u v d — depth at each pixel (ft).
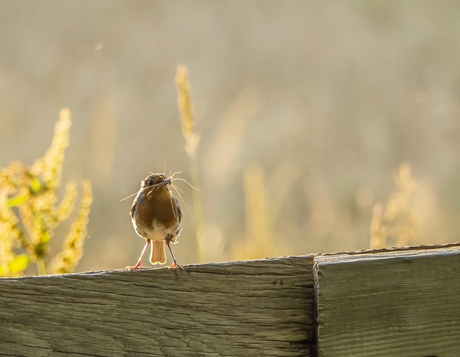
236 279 14.48
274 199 39.65
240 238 36.47
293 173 41.88
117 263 36.09
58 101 53.42
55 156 22.17
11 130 48.67
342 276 13.85
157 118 51.80
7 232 21.25
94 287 14.26
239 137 43.32
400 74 63.00
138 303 14.33
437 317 14.12
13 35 63.87
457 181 47.98
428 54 65.67
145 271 14.39
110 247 36.94
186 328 14.35
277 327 14.42
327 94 57.93
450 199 45.21
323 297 13.79
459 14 69.62
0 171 21.88
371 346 13.85
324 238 38.19
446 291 14.19
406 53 65.82
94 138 41.09
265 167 44.52
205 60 66.74
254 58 67.36
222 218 41.01
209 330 14.38
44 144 48.34
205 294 14.43
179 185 43.52
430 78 62.28
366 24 70.74
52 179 22.02
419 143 52.47
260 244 30.83
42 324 14.14
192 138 27.02
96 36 66.59
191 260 35.91
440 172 48.93
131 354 14.23
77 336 14.19
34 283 14.16
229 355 14.37
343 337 13.79
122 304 14.29
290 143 46.80
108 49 65.05
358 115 53.98
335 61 65.98
